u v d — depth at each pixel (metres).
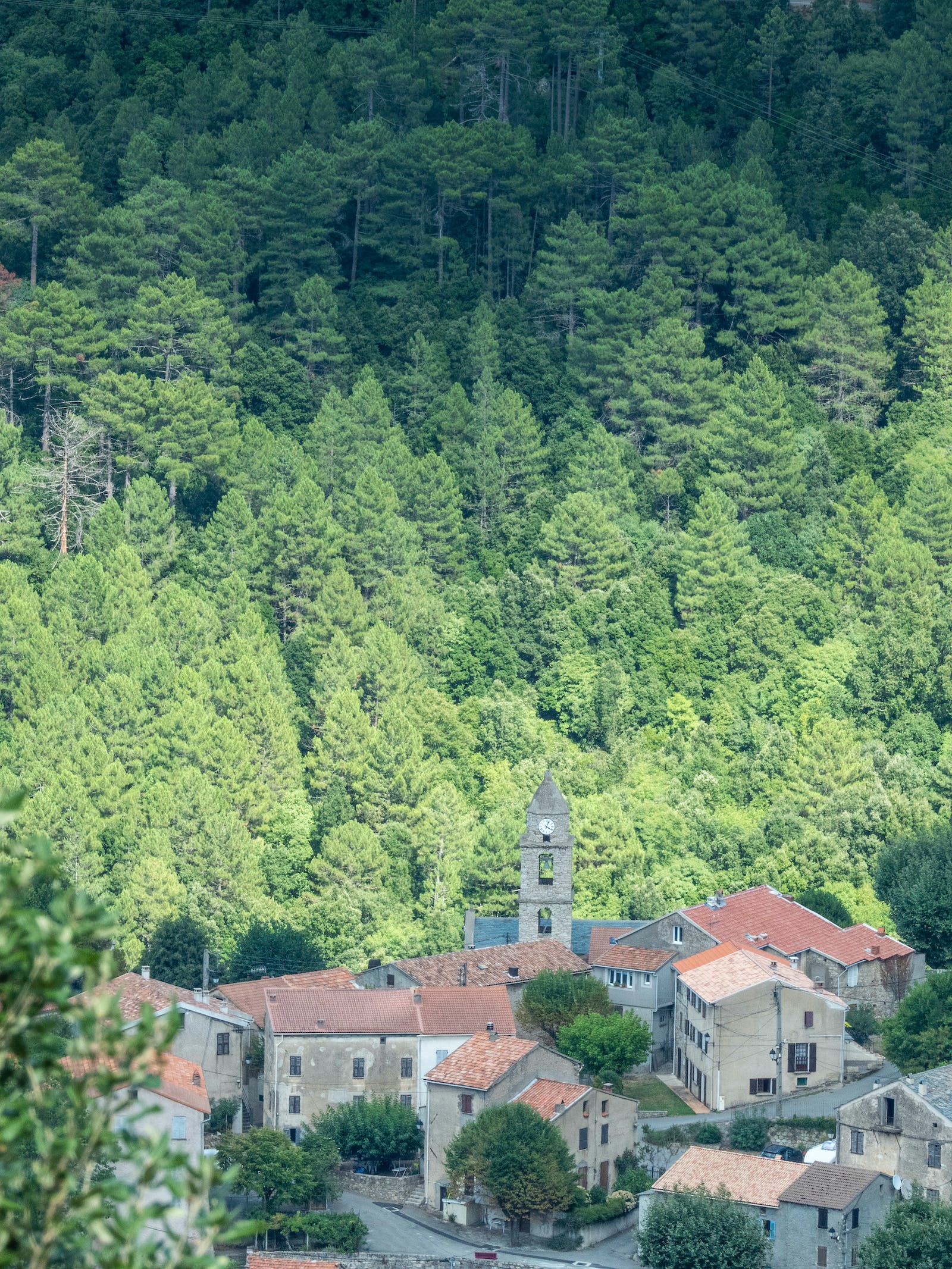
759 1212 191.50
